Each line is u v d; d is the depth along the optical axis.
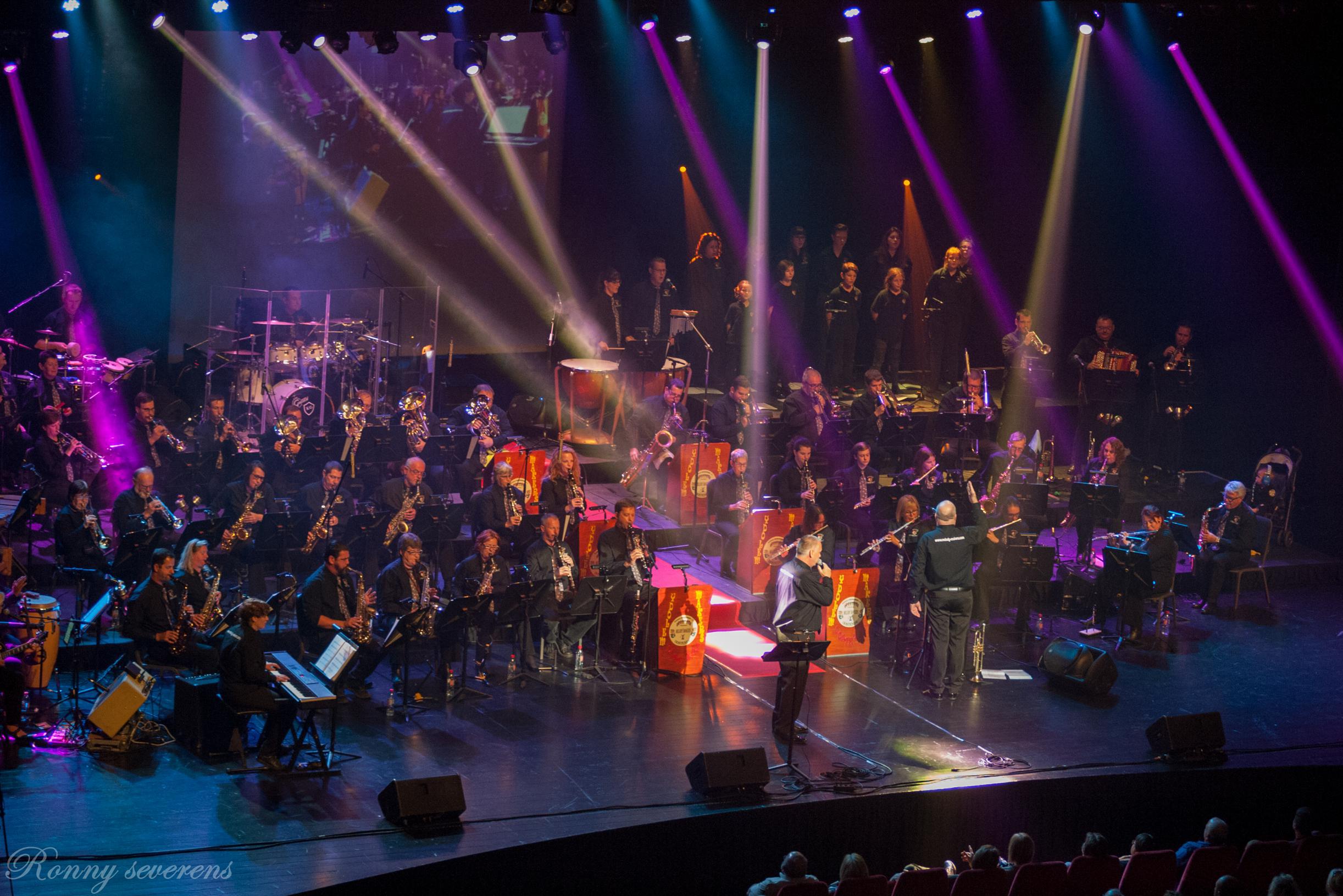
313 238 22.62
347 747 14.18
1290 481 21.44
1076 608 18.98
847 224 25.89
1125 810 14.77
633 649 16.56
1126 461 22.75
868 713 15.80
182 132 21.67
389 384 22.00
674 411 20.66
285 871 11.63
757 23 19.09
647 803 13.36
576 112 24.14
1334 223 21.58
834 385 24.09
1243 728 15.94
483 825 12.73
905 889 11.90
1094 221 24.31
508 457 19.27
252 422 20.50
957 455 20.95
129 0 18.81
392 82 22.78
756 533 18.08
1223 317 23.05
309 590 15.16
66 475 17.69
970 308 24.92
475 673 16.27
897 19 19.55
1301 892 12.88
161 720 14.27
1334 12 20.92
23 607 14.24
